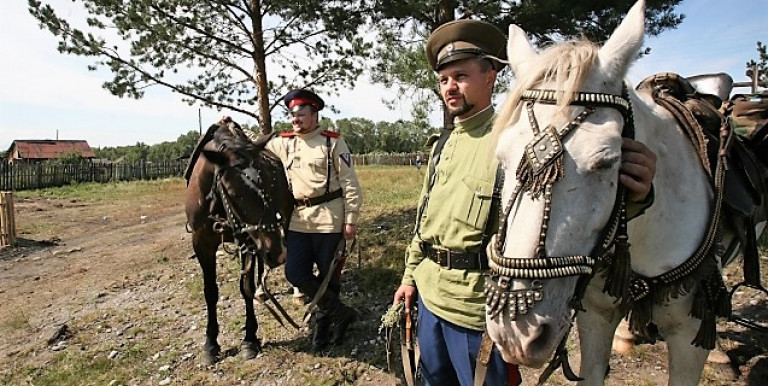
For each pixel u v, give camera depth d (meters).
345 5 6.39
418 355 1.91
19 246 8.30
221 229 3.32
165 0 6.83
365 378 3.16
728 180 1.95
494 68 1.70
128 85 7.01
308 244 3.51
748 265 2.09
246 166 3.15
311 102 3.45
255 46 7.31
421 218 1.88
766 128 2.40
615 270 1.41
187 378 3.30
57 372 3.48
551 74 1.33
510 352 1.25
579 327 2.03
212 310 3.59
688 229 1.78
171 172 30.20
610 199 1.26
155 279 5.62
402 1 5.76
